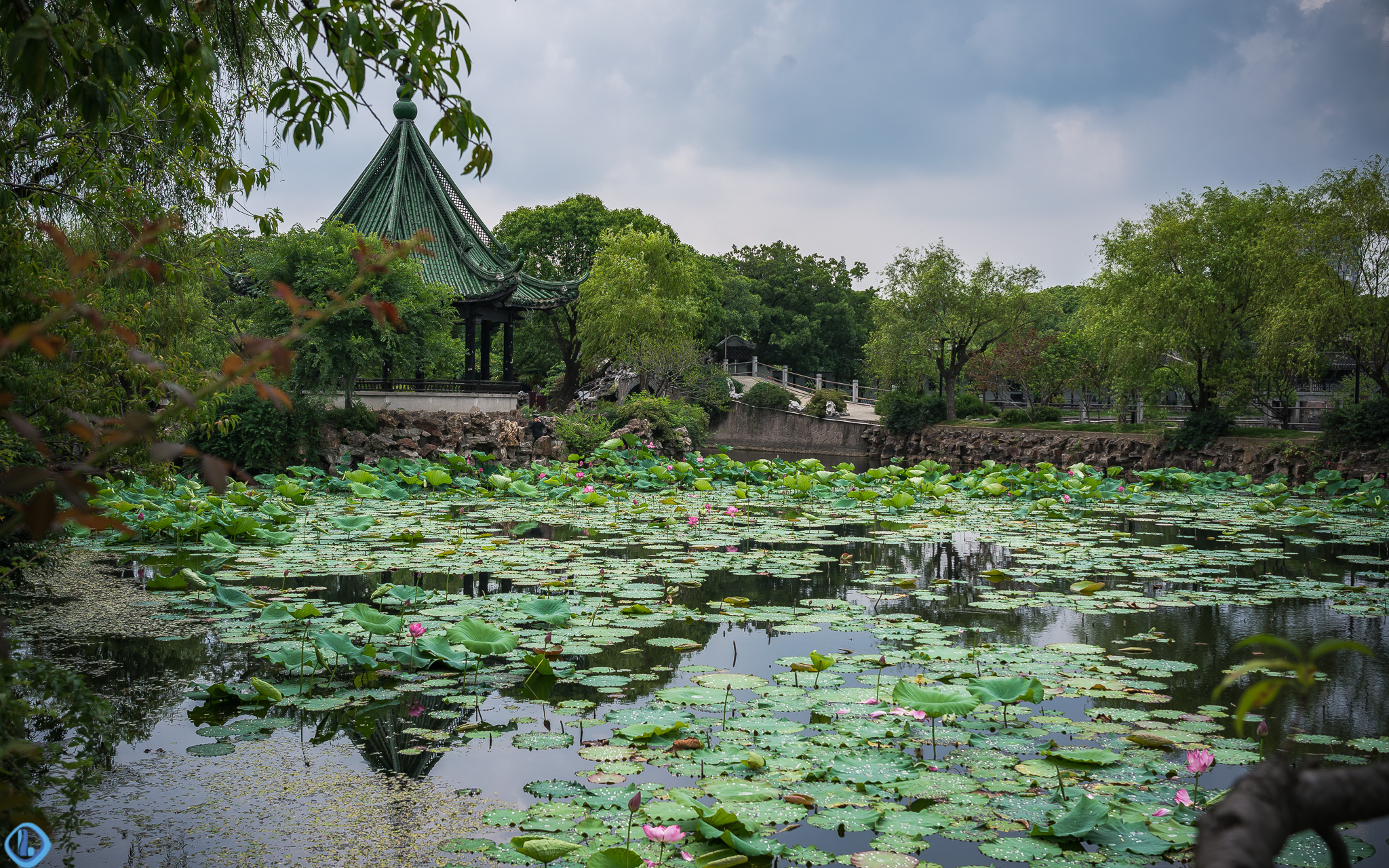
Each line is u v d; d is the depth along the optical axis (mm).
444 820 3283
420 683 5023
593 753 3889
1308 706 4688
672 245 36812
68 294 1420
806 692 4777
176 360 6051
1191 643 6047
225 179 4875
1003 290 31203
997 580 8398
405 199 23531
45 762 3775
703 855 2902
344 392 20078
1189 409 29281
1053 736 4176
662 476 18062
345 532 10680
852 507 14812
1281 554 10039
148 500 10312
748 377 46000
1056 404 39719
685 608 7023
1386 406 18016
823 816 3213
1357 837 3238
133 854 2977
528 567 8547
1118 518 13609
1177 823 3129
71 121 5520
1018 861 2939
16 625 6121
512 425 21328
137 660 5344
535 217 39938
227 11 5145
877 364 33000
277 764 3809
